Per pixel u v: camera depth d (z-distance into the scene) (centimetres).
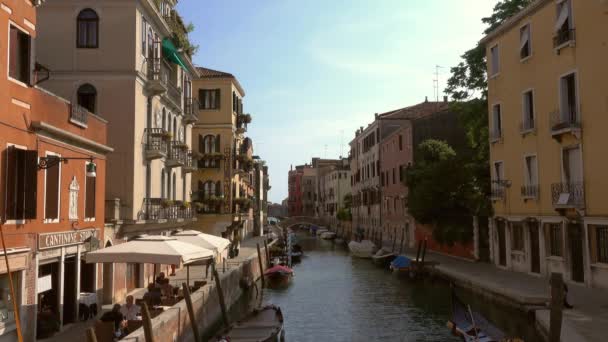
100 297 1549
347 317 2002
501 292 1867
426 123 3938
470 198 2966
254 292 2608
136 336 1016
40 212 1195
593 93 1850
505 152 2466
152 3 2003
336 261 4144
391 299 2359
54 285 1290
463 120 2895
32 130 1162
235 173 3719
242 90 4016
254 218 5791
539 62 2175
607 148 1783
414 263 2895
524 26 2288
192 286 1914
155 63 2112
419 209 3181
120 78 1898
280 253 4016
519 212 2352
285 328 1839
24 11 1130
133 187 1884
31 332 1151
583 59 1902
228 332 1512
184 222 2477
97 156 1541
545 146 2141
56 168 1271
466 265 2752
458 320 1541
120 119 1894
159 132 2064
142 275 1992
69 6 1906
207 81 3672
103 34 1906
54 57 1898
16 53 1111
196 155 3434
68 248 1341
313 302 2330
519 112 2333
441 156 3275
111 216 1728
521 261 2367
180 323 1328
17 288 1109
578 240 1953
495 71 2570
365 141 5847
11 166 1074
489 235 2770
